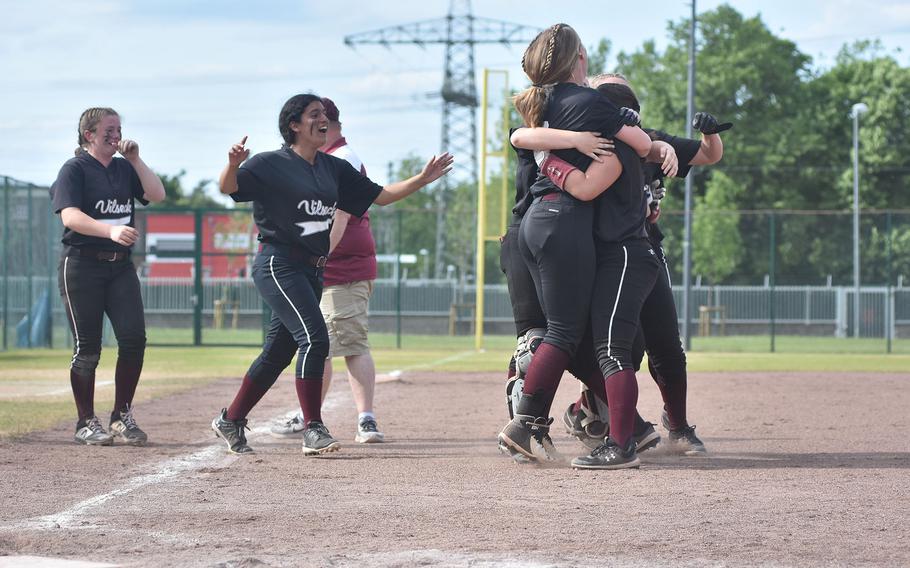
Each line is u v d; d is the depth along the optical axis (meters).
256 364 8.95
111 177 9.63
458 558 4.78
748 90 75.38
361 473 7.72
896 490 6.82
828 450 9.20
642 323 8.69
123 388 9.67
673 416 8.91
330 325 9.97
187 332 41.53
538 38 8.12
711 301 47.66
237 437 9.00
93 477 7.48
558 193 7.91
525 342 8.41
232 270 42.09
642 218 8.03
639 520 5.73
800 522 5.67
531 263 8.16
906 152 77.50
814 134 75.31
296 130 8.71
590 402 8.77
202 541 5.19
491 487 7.00
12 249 31.73
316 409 8.88
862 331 46.16
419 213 46.47
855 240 46.38
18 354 28.73
